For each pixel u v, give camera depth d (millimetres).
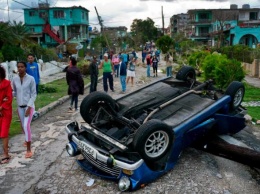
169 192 4465
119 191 4512
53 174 5113
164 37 36062
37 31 51406
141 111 5512
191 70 6750
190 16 66125
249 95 11930
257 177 5066
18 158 5789
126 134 4930
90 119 5527
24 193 4547
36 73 8938
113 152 4371
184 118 5035
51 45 43875
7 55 18156
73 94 9398
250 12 54156
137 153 4367
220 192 4504
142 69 25312
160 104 5617
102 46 48188
